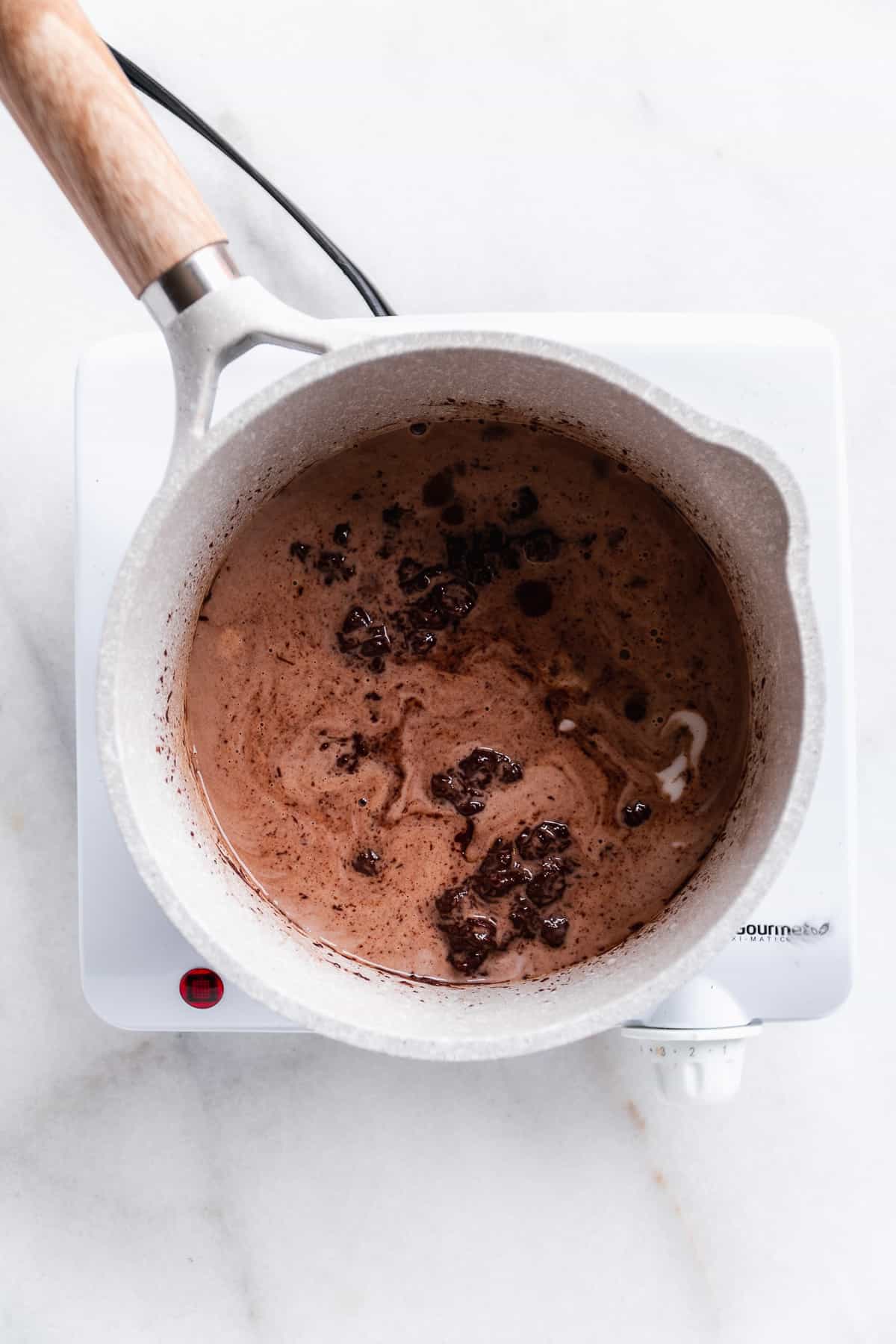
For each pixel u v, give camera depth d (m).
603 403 0.44
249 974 0.42
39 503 0.62
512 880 0.49
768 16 0.63
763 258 0.63
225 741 0.49
